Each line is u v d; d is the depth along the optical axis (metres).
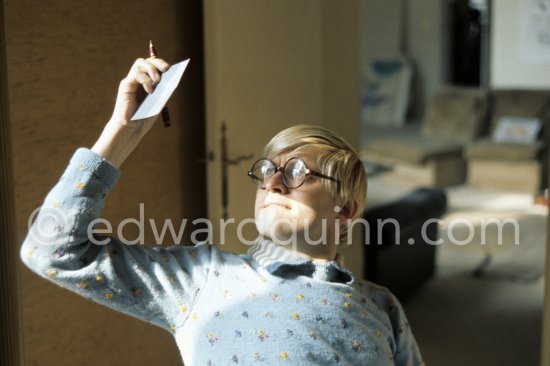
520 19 13.56
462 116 12.95
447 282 8.17
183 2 4.92
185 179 5.07
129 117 2.28
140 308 2.35
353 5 6.64
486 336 6.81
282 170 2.47
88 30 4.27
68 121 4.21
